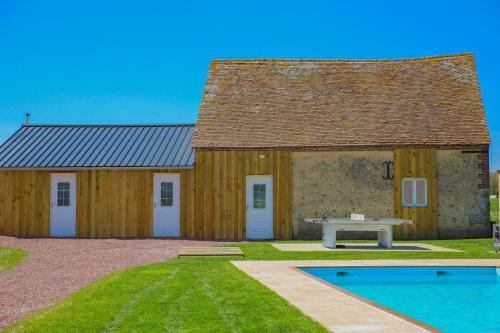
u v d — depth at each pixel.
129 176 21.62
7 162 21.78
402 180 21.38
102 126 24.80
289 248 17.09
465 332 7.44
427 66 24.61
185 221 21.41
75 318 7.16
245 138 21.75
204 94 23.70
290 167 21.41
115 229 21.52
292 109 22.94
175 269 11.93
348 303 8.03
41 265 13.12
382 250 16.52
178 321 6.96
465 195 21.44
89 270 12.29
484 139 21.62
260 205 21.45
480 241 19.94
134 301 8.27
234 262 13.34
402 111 22.66
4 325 7.14
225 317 7.14
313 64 24.97
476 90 23.53
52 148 22.81
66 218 21.72
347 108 22.88
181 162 21.45
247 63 25.08
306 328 6.43
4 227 21.81
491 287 11.28
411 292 10.74
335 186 21.34
